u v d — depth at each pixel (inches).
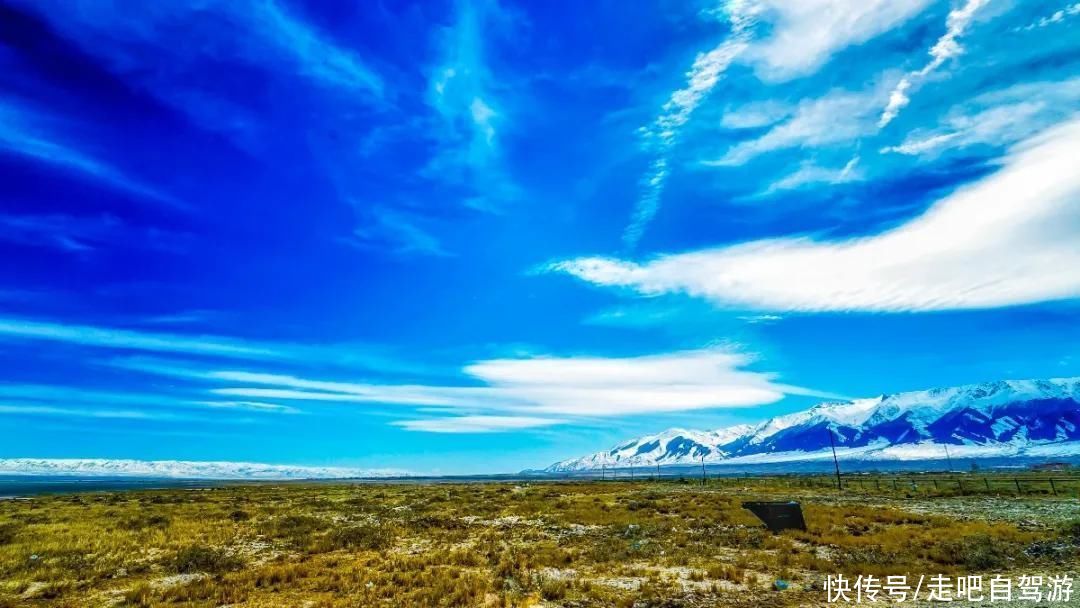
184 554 979.9
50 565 921.5
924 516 1481.3
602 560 954.7
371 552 1070.4
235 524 1494.8
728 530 1309.1
